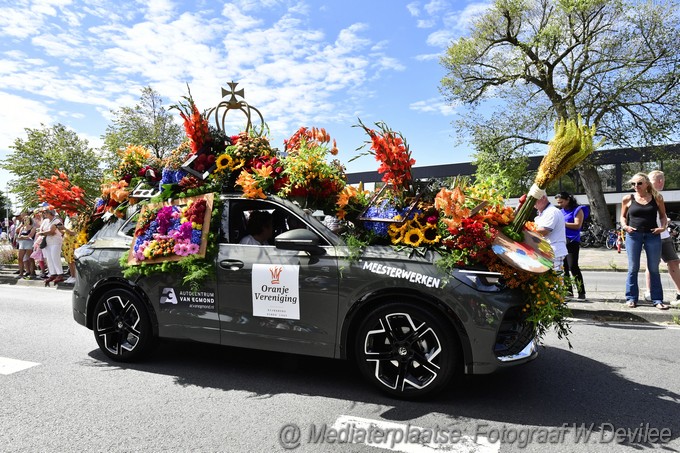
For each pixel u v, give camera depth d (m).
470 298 3.26
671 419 3.23
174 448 2.79
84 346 5.11
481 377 4.04
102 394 3.68
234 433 3.00
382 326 3.52
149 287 4.30
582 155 3.46
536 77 24.59
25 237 11.33
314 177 3.98
